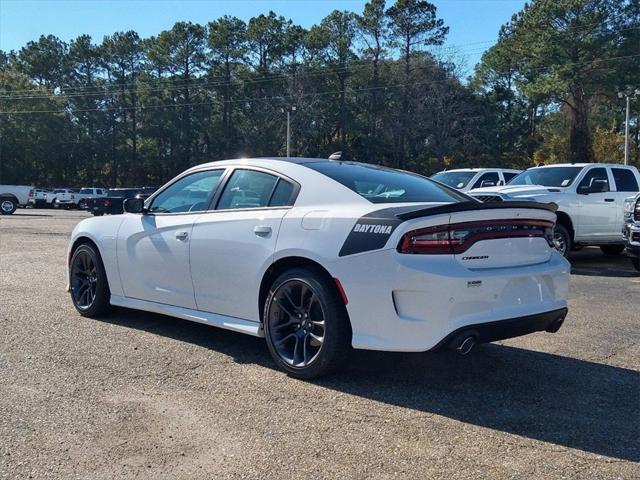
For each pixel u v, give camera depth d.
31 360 5.02
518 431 3.72
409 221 4.11
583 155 50.94
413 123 58.50
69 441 3.54
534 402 4.22
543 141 65.25
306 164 5.15
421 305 4.06
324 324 4.44
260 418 3.88
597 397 4.34
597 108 60.31
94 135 72.44
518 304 4.36
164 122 70.00
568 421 3.89
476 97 62.84
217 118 70.25
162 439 3.57
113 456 3.36
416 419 3.89
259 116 65.50
